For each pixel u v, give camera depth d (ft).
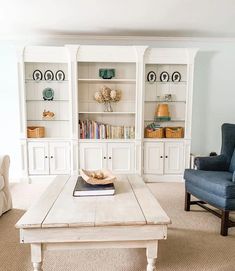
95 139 13.20
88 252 6.74
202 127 14.40
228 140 10.14
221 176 8.55
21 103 12.83
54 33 13.14
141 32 12.94
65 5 9.50
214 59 14.02
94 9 9.90
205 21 11.33
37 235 4.93
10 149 14.12
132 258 6.48
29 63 13.30
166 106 13.42
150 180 13.50
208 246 7.07
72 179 7.89
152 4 9.44
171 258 6.48
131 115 14.08
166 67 13.65
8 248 6.89
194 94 14.19
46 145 13.12
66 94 13.70
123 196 6.34
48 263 6.25
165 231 5.07
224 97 14.29
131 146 13.26
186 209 9.52
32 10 10.00
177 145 13.33
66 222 4.90
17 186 12.56
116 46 12.50
